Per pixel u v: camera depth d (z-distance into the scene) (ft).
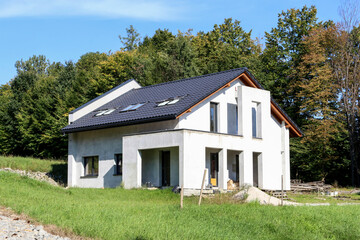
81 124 106.11
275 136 105.50
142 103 102.06
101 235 38.88
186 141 82.53
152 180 92.99
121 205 59.21
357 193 110.01
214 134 88.07
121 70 178.09
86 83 168.55
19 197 56.65
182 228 44.86
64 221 42.16
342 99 139.23
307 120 146.30
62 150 157.48
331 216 59.67
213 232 45.19
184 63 167.53
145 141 88.48
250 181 95.09
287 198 89.71
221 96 95.09
